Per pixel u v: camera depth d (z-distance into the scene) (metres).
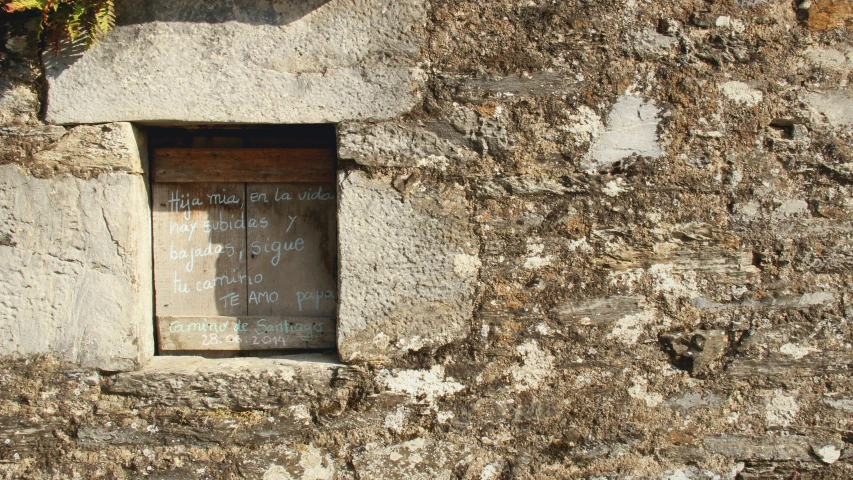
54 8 2.07
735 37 2.30
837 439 2.38
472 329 2.30
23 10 2.13
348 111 2.25
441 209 2.27
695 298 2.33
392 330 2.29
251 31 2.22
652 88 2.29
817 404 2.38
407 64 2.25
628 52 2.28
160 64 2.21
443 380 2.30
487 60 2.26
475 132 2.26
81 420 2.26
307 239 2.47
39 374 2.25
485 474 2.33
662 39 2.29
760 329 2.34
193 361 2.36
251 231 2.46
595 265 2.30
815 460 2.38
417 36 2.24
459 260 2.29
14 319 2.24
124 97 2.21
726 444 2.36
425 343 2.30
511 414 2.32
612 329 2.32
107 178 2.24
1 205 2.22
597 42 2.27
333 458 2.30
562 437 2.33
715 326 2.34
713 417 2.35
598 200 2.29
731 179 2.31
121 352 2.26
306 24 2.23
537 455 2.33
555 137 2.28
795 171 2.34
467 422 2.31
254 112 2.23
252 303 2.46
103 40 2.20
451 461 2.32
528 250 2.29
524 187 2.28
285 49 2.23
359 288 2.28
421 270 2.29
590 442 2.33
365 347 2.29
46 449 2.27
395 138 2.26
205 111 2.22
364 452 2.30
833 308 2.37
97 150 2.23
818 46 2.34
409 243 2.28
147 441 2.28
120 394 2.27
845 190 2.35
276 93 2.23
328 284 2.48
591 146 2.28
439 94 2.25
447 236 2.28
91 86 2.21
